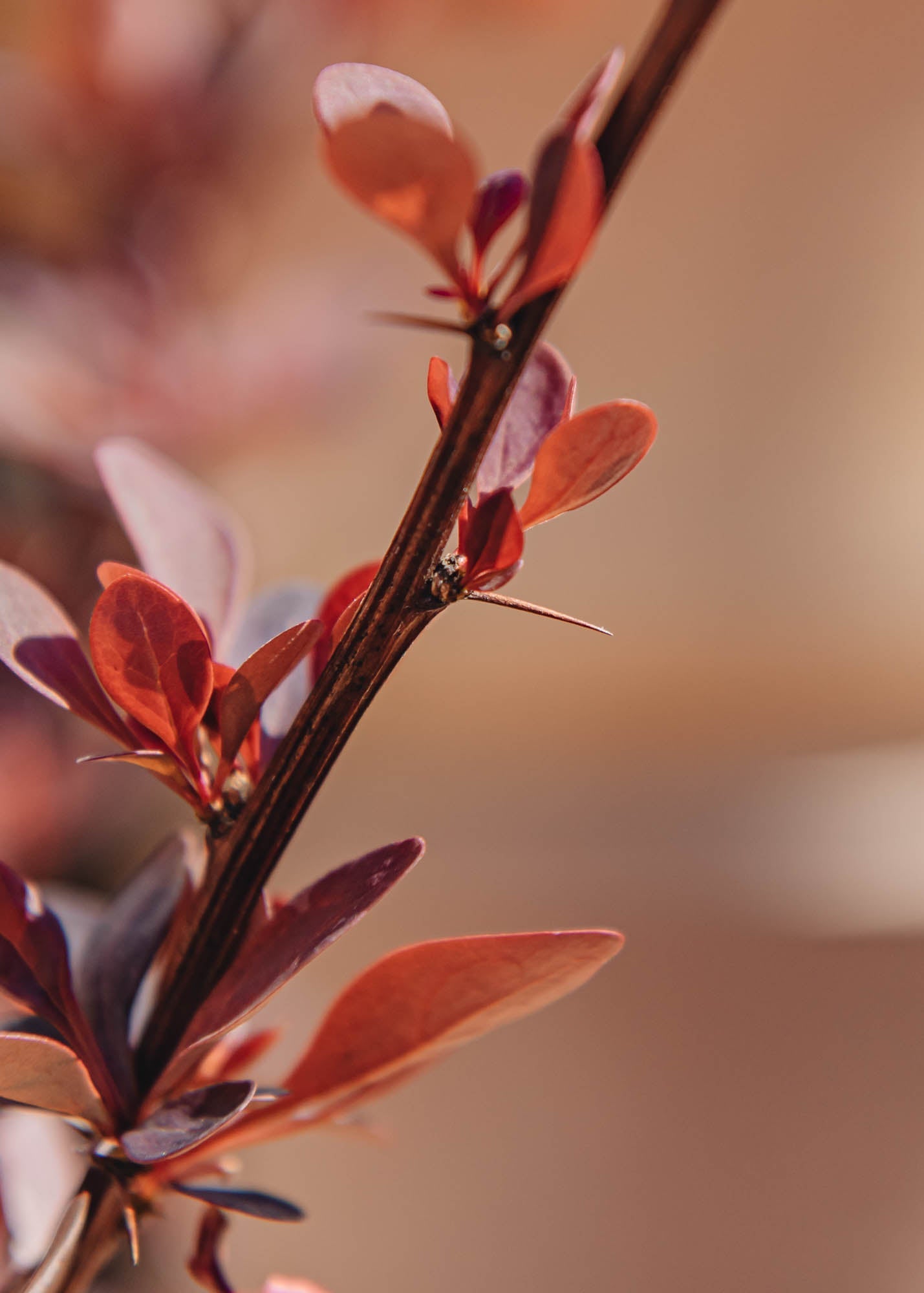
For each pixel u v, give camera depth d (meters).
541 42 0.69
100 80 0.47
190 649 0.23
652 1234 0.57
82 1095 0.24
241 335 0.49
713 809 0.72
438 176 0.22
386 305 0.53
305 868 0.70
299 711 0.24
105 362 0.45
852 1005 0.62
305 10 0.50
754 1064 0.61
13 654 0.24
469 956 0.24
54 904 0.28
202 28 0.48
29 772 0.44
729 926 0.63
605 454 0.23
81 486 0.42
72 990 0.25
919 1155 0.57
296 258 0.68
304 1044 0.46
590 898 0.65
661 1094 0.61
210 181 0.50
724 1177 0.59
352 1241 0.57
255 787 0.24
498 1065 0.62
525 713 0.81
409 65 0.70
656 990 0.63
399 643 0.23
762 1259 0.57
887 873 0.65
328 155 0.22
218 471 0.52
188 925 0.24
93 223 0.48
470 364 0.22
